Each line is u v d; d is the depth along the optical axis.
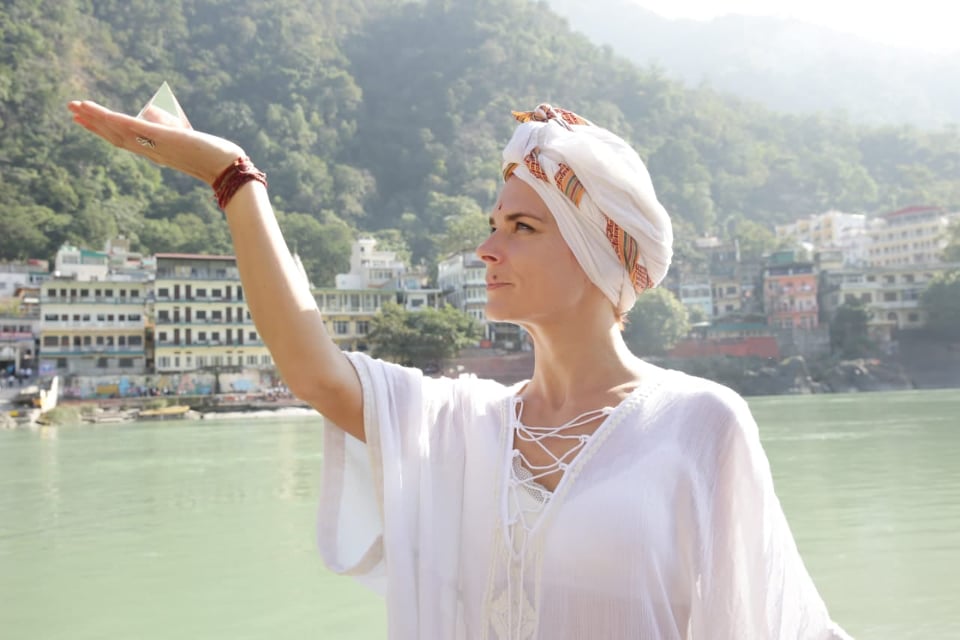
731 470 1.58
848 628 7.29
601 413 1.63
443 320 89.25
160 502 18.50
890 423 39.38
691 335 105.19
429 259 142.38
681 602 1.56
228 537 13.52
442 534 1.67
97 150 147.88
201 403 79.38
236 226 1.62
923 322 110.00
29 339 88.81
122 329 87.50
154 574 10.90
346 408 1.69
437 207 164.38
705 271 116.12
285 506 16.94
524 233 1.70
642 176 1.67
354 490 1.72
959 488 16.03
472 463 1.70
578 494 1.53
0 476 26.72
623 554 1.48
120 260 99.00
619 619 1.47
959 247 119.38
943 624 7.24
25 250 122.19
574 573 1.50
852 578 9.02
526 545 1.54
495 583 1.59
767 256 119.56
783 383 99.31
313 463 26.98
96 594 9.96
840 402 68.88
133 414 74.81
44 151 143.50
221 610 8.85
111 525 15.50
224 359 85.44
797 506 14.66
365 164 190.62
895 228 131.12
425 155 187.62
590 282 1.69
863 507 14.12
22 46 159.00
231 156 1.63
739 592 1.56
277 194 166.75
